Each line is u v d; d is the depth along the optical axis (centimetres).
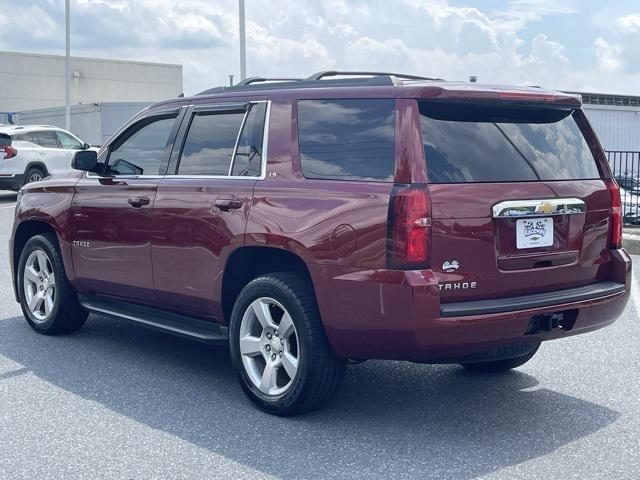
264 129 528
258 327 522
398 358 459
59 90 6825
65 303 691
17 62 6644
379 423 494
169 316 603
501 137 481
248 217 514
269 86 548
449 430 482
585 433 478
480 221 454
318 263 470
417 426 489
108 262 630
